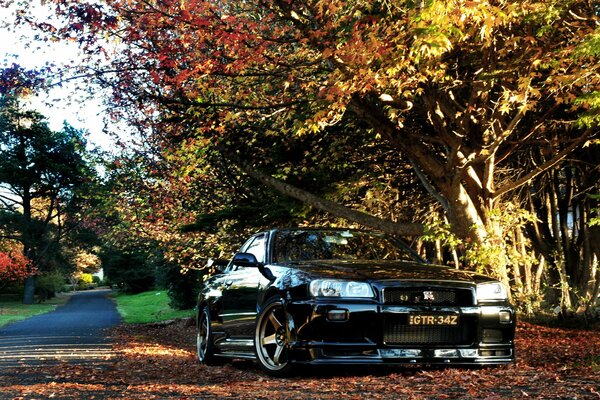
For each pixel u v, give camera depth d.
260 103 14.62
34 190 80.56
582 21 11.60
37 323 31.25
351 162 16.84
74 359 11.48
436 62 10.56
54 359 11.52
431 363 6.73
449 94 13.06
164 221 24.61
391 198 18.05
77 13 11.44
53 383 7.21
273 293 7.37
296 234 8.33
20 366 10.11
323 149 16.66
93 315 40.12
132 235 33.28
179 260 25.42
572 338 11.98
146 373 8.57
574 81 10.30
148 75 13.12
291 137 15.94
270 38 11.45
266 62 11.89
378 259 7.97
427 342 6.78
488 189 13.67
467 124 12.93
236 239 20.25
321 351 6.61
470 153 13.73
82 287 131.38
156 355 12.44
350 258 8.13
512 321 7.12
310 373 7.17
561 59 10.49
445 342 6.84
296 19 11.13
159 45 12.07
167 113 15.09
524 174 17.11
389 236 8.66
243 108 13.91
